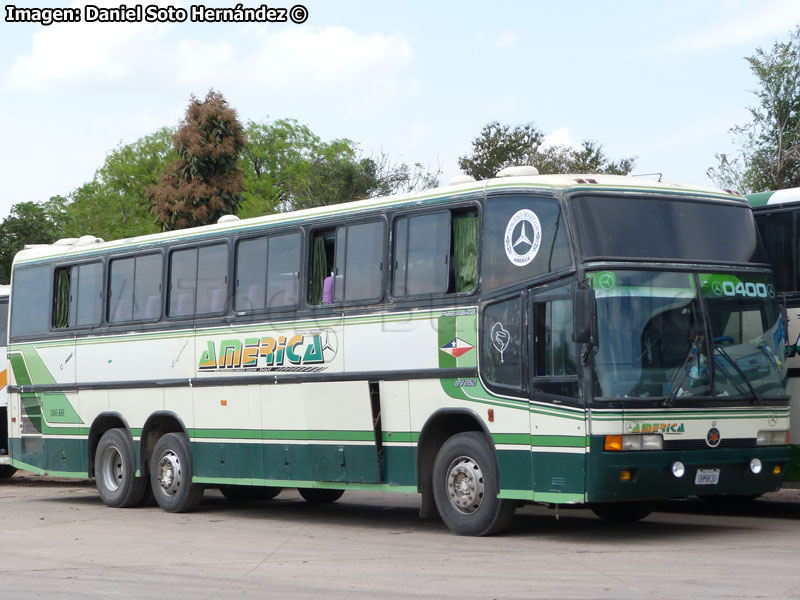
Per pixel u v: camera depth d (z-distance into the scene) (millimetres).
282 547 12758
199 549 12750
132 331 17734
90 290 18688
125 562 11844
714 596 8781
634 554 11164
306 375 14742
